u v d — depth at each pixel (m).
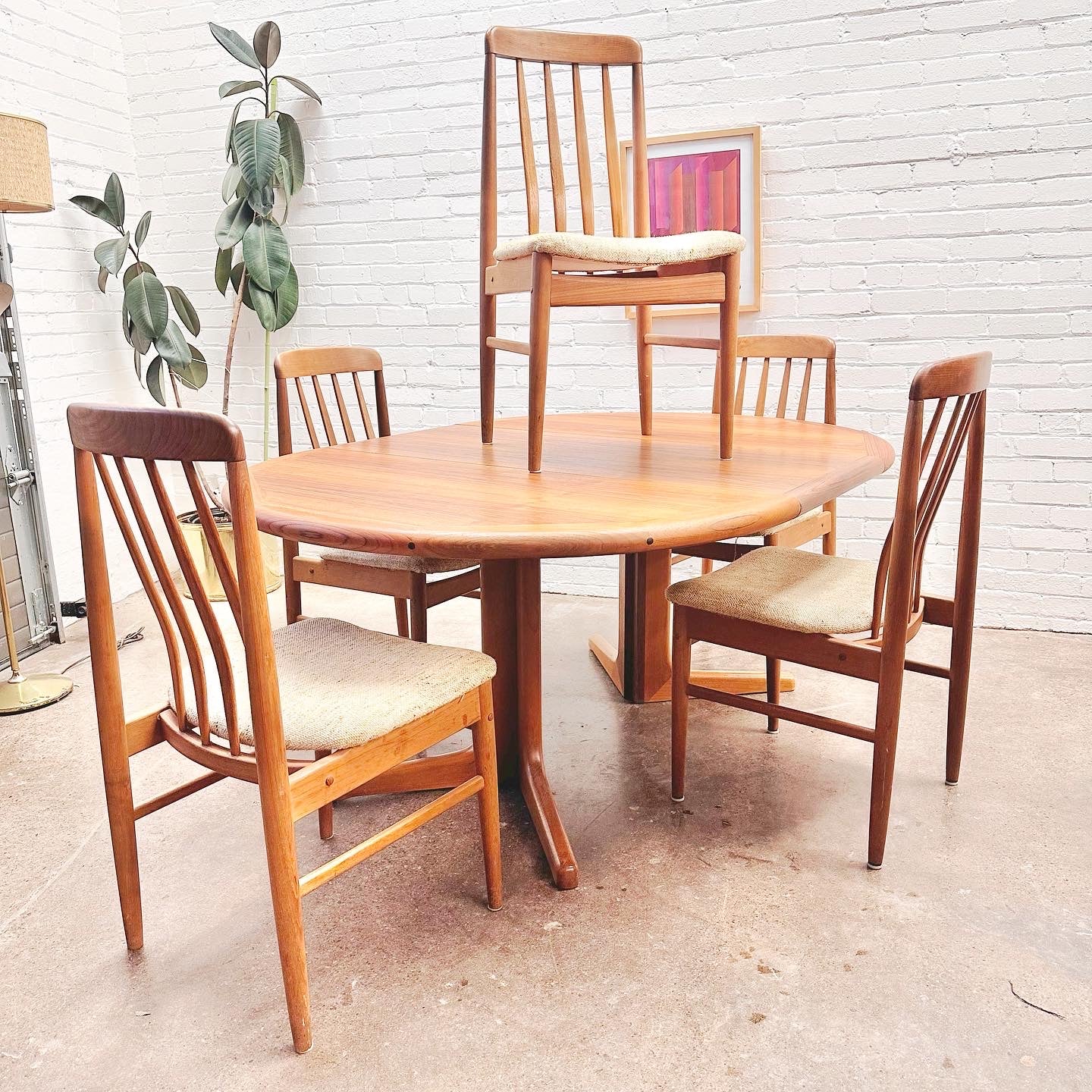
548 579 3.46
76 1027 1.36
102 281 3.30
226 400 3.48
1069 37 2.57
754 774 2.06
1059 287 2.70
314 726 1.28
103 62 3.52
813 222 2.91
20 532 2.95
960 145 2.72
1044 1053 1.26
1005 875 1.66
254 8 3.42
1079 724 2.24
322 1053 1.30
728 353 1.83
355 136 3.37
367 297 3.48
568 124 3.14
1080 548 2.81
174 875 1.74
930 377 1.46
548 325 1.68
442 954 1.50
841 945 1.49
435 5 3.19
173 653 1.39
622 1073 1.25
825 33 2.79
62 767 2.18
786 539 2.33
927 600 1.91
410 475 1.78
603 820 1.89
